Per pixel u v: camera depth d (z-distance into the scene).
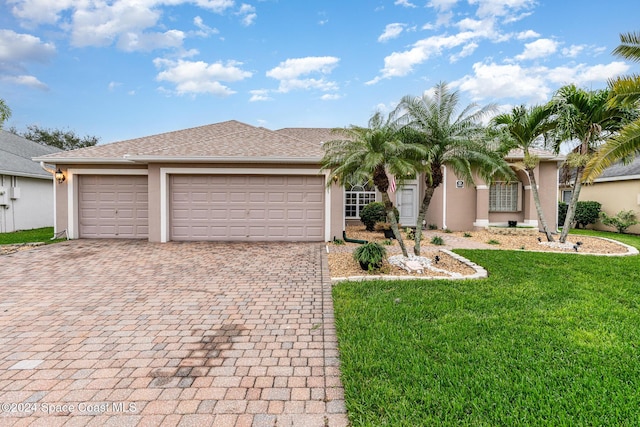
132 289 6.12
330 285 6.36
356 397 2.86
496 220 15.15
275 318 4.77
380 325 4.32
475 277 6.70
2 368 3.42
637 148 7.18
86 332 4.29
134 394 2.98
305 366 3.45
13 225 15.40
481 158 7.23
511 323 4.34
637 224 15.34
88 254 9.23
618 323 4.33
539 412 2.60
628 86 7.18
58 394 2.99
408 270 7.26
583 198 19.05
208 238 11.57
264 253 9.41
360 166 7.63
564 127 9.55
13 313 4.93
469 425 2.49
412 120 7.46
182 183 11.49
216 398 2.92
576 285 6.09
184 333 4.27
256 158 10.88
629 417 2.54
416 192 16.25
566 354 3.52
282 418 2.66
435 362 3.39
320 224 11.62
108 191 12.10
